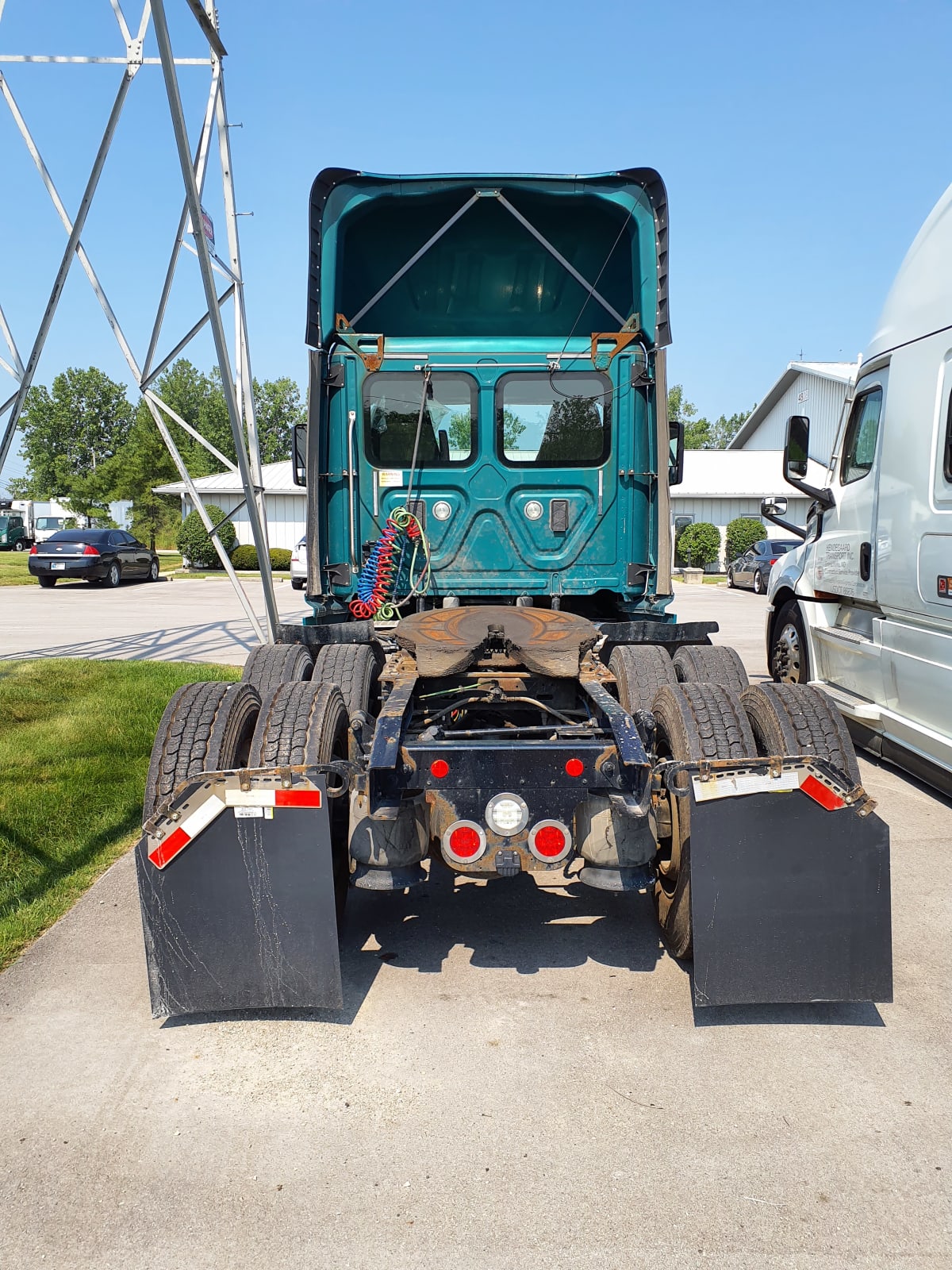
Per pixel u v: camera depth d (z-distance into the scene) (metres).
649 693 4.68
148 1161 2.66
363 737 4.30
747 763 3.14
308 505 6.18
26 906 4.39
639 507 6.34
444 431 6.31
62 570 24.47
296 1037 3.32
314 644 5.74
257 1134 2.78
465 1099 2.94
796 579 8.23
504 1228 2.39
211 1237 2.38
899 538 6.10
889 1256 2.29
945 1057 3.17
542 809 3.36
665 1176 2.58
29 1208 2.48
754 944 3.17
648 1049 3.22
